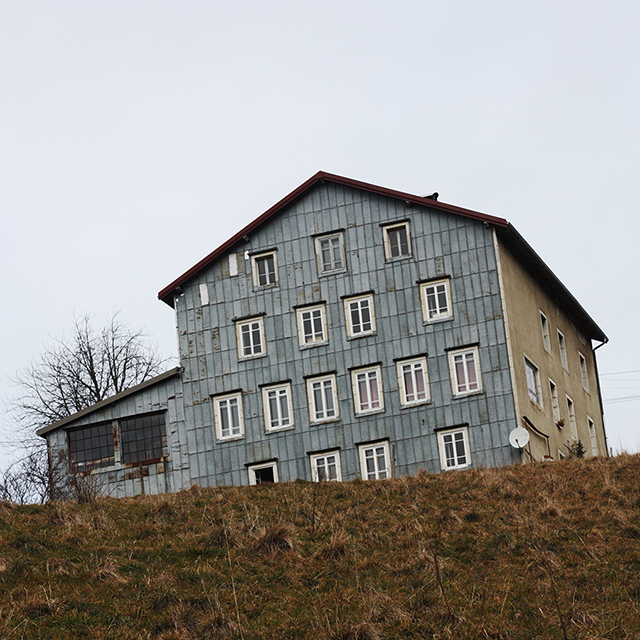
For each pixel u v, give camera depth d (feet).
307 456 135.33
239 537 68.85
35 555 64.39
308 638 52.42
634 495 81.71
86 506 81.66
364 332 137.49
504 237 139.23
